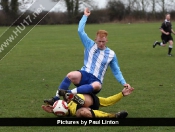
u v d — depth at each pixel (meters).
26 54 32.06
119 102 12.96
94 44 11.40
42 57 29.45
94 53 11.30
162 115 11.07
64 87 11.05
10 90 15.49
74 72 11.13
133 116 10.95
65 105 10.63
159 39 48.12
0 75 20.09
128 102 12.96
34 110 11.81
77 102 10.58
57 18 102.88
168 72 20.33
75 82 11.15
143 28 76.19
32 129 9.68
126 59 27.03
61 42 46.00
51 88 15.92
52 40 49.75
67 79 11.04
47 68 22.78
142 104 12.62
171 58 27.50
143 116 10.95
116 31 67.25
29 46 40.69
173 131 9.47
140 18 114.06
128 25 92.44
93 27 82.62
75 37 54.81
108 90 15.51
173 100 13.23
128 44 41.50
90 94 10.88
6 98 13.80
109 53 11.34
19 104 12.73
